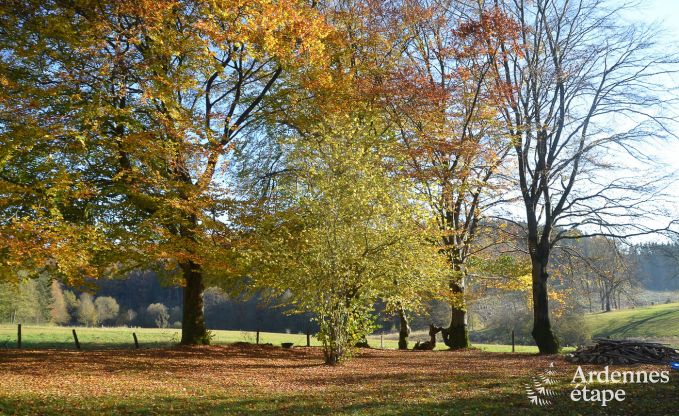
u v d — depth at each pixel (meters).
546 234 22.06
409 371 14.48
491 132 21.33
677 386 10.76
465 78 20.42
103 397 9.55
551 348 21.28
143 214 18.33
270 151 23.39
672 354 15.48
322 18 17.95
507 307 42.53
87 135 14.91
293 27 16.11
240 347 21.39
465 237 23.11
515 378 12.63
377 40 22.19
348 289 15.73
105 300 68.00
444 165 21.02
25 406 8.42
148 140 14.67
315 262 15.40
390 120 22.28
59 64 15.22
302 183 17.61
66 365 13.60
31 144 13.02
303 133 21.77
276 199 18.06
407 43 24.33
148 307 67.69
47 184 13.95
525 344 43.53
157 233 16.06
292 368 15.02
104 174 17.75
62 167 14.13
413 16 22.03
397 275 16.08
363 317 16.17
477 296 26.64
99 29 14.41
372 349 24.95
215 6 14.48
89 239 13.47
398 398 9.95
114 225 16.50
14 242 11.62
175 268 20.02
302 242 15.92
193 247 16.03
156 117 15.60
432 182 20.08
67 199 14.52
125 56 15.19
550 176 21.94
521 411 8.61
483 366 16.02
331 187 15.23
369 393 10.55
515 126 20.80
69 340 27.48
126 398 9.55
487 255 26.33
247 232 16.97
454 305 22.50
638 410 8.53
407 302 17.41
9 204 14.34
